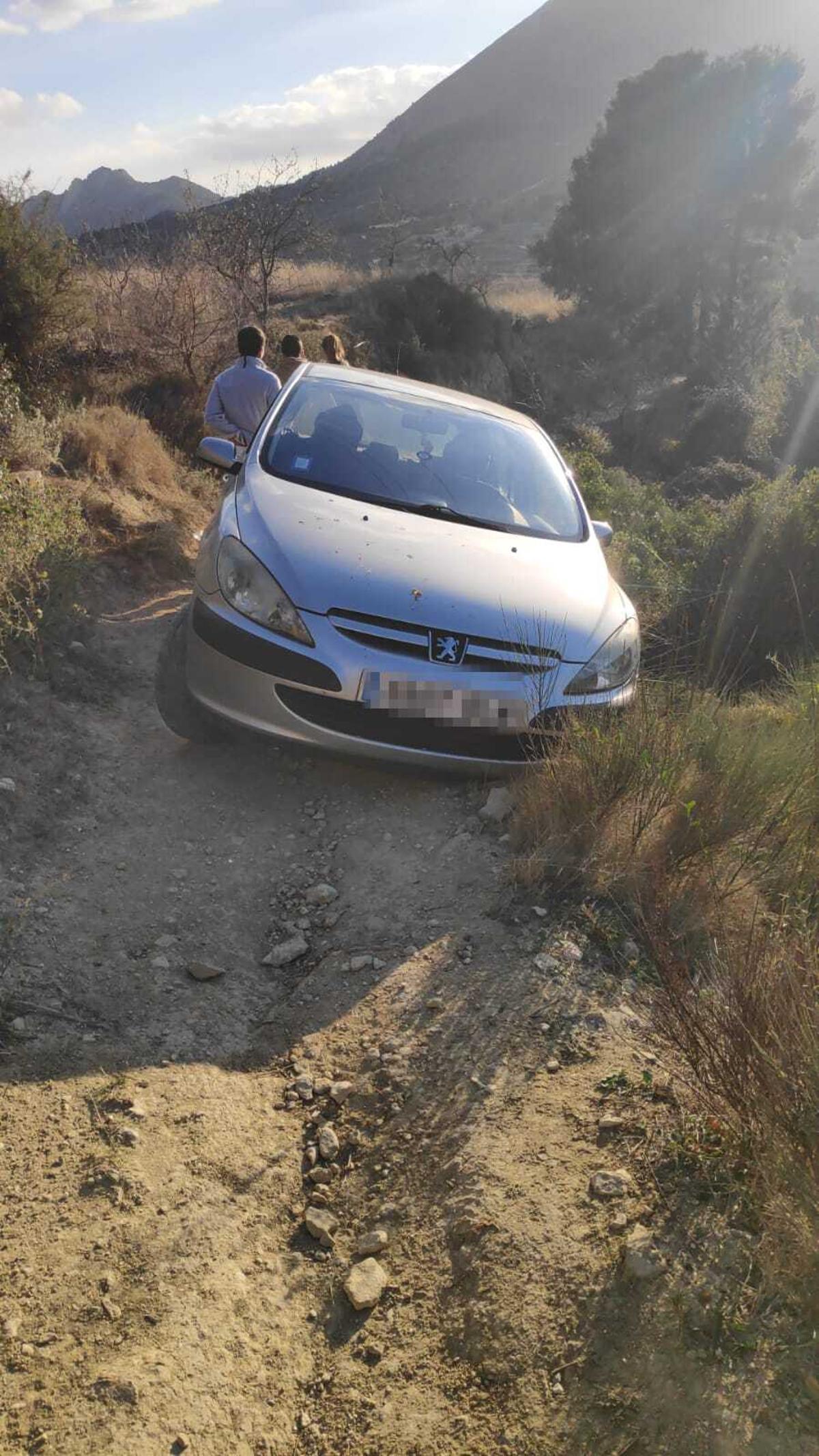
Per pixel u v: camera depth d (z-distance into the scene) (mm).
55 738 4324
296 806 4082
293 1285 2113
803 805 3650
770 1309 1909
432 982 3031
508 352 30859
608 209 39562
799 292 38250
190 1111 2508
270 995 3068
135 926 3260
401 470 4746
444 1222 2229
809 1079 2000
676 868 3463
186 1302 2006
